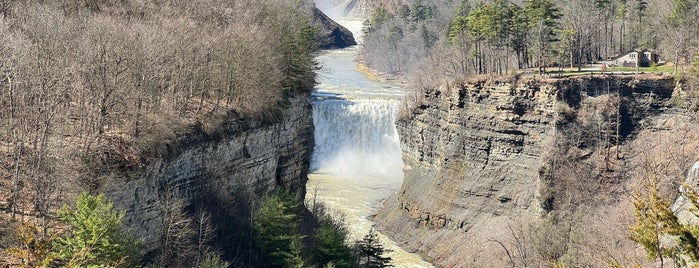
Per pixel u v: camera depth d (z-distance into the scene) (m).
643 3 121.56
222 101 73.25
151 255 56.50
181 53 66.38
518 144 88.00
